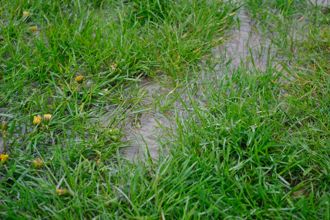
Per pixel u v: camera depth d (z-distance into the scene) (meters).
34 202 1.30
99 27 1.74
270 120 1.47
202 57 1.74
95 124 1.50
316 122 1.50
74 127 1.48
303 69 1.69
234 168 1.36
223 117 1.49
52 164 1.38
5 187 1.33
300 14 1.91
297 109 1.53
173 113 1.56
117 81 1.64
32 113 1.53
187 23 1.83
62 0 1.89
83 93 1.57
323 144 1.42
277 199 1.30
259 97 1.55
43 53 1.67
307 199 1.30
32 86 1.62
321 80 1.64
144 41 1.73
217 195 1.30
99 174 1.36
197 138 1.42
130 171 1.35
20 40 1.71
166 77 1.67
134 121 1.53
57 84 1.62
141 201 1.29
